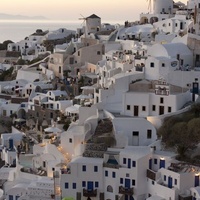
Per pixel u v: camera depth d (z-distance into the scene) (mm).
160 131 98875
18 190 96000
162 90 104500
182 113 102500
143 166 91500
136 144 100312
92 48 158250
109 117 106125
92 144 98250
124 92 109250
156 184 89312
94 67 151250
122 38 169000
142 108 106000
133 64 124375
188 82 111688
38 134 121438
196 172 87250
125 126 100562
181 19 162625
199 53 120062
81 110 110625
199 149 94500
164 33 158625
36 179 98250
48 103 136000
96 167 93500
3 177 108312
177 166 88812
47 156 101562
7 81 167625
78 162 93500
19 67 178875
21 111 143625
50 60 163875
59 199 93375
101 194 93750
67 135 103062
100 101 112438
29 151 113938
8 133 130250
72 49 169250
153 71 113812
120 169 92125
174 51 118750
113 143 97625
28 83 152625
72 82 146250
